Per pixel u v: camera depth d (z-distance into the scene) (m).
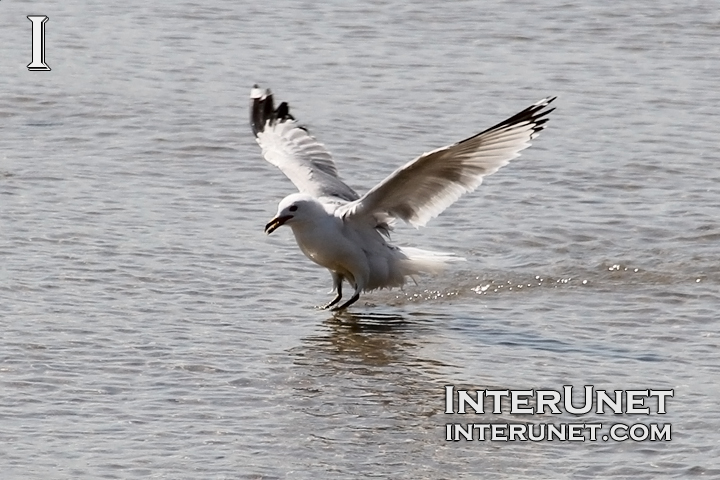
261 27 29.20
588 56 26.92
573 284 15.76
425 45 27.75
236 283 15.72
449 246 17.06
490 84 25.11
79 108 23.27
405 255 15.23
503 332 14.41
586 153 20.84
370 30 28.89
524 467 11.16
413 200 14.73
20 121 22.58
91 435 11.57
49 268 15.80
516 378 13.05
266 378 12.97
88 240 16.80
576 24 29.03
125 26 29.19
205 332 14.17
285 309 15.07
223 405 12.31
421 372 13.22
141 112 23.03
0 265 15.84
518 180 19.52
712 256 16.41
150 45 27.75
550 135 21.80
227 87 24.88
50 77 25.19
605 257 16.48
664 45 27.59
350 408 12.34
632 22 29.06
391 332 14.41
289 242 17.09
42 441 11.41
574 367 13.30
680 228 17.55
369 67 26.27
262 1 31.25
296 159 16.44
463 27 29.00
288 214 14.70
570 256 16.64
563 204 18.61
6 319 14.23
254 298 15.32
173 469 10.95
